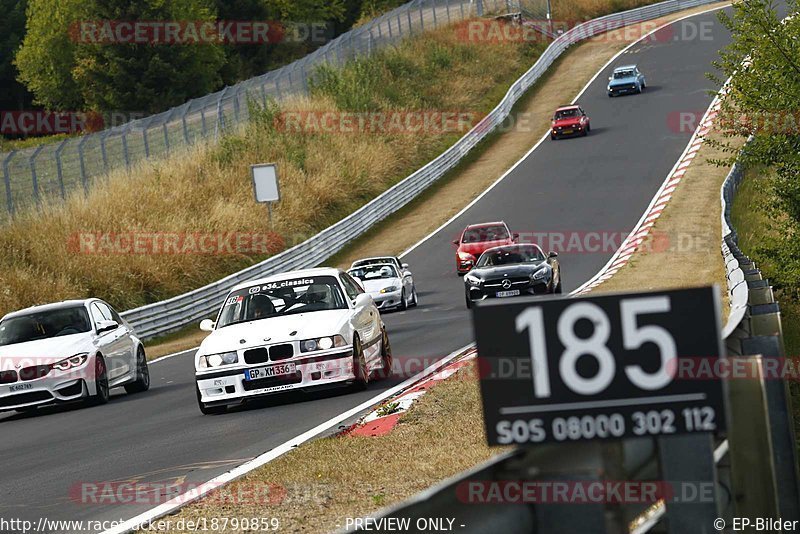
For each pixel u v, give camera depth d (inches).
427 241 5757.9
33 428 2031.3
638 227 5044.3
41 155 5600.4
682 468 556.4
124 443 1626.5
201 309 4564.5
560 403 505.7
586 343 504.7
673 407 499.5
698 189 5595.5
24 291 4274.1
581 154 7121.1
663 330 502.0
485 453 1171.3
